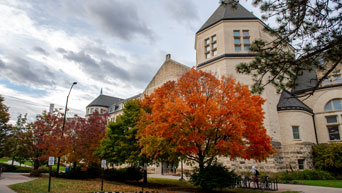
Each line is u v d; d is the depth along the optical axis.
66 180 21.00
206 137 14.73
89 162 25.48
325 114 28.02
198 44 29.69
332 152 23.62
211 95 15.83
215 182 14.36
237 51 26.14
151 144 15.55
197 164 27.44
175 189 16.17
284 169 23.70
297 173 22.33
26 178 21.78
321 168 24.16
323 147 24.84
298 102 26.91
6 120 29.75
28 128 26.91
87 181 20.91
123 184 19.38
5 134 30.02
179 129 13.95
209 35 28.55
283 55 9.44
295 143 24.53
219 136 14.96
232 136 13.83
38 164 26.42
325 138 27.50
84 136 24.92
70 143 24.56
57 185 16.02
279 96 27.33
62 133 24.66
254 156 14.97
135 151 19.50
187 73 16.88
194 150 14.75
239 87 15.19
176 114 13.70
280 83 10.22
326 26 8.70
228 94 14.89
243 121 13.23
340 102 27.55
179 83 16.64
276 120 25.14
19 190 12.85
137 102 22.67
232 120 12.92
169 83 16.97
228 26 27.08
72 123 26.78
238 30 26.94
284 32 9.27
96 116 27.67
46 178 22.33
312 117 28.45
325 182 19.75
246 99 14.12
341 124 26.89
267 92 24.78
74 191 13.57
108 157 21.19
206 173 14.80
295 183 19.67
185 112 13.77
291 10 8.79
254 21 26.94
